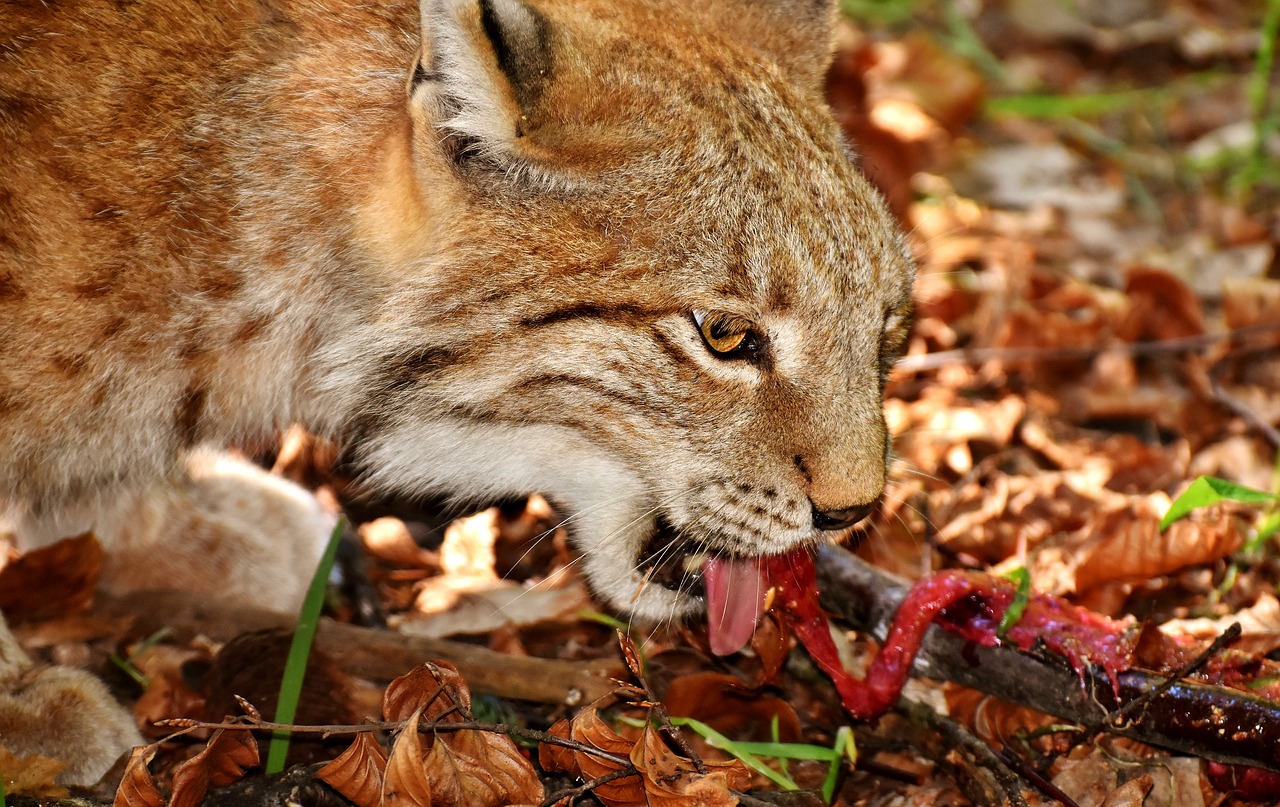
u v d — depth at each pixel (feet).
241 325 26.84
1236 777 25.45
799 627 27.32
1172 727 24.71
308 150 25.70
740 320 24.89
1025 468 37.24
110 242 25.40
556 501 28.63
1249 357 41.32
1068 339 41.75
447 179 24.41
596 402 25.77
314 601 26.71
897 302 27.14
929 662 27.53
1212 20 62.90
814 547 27.30
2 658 26.76
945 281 44.24
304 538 32.78
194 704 28.14
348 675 28.25
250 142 25.82
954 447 37.32
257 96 25.85
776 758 27.73
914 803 25.99
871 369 26.25
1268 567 32.48
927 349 42.57
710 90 25.29
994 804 24.52
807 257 24.95
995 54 61.05
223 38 25.95
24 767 24.98
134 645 30.42
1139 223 48.98
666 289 24.67
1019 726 27.68
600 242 24.57
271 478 33.55
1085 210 49.57
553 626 31.60
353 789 23.12
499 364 25.75
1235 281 42.50
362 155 25.45
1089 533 33.22
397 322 25.88
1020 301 43.19
